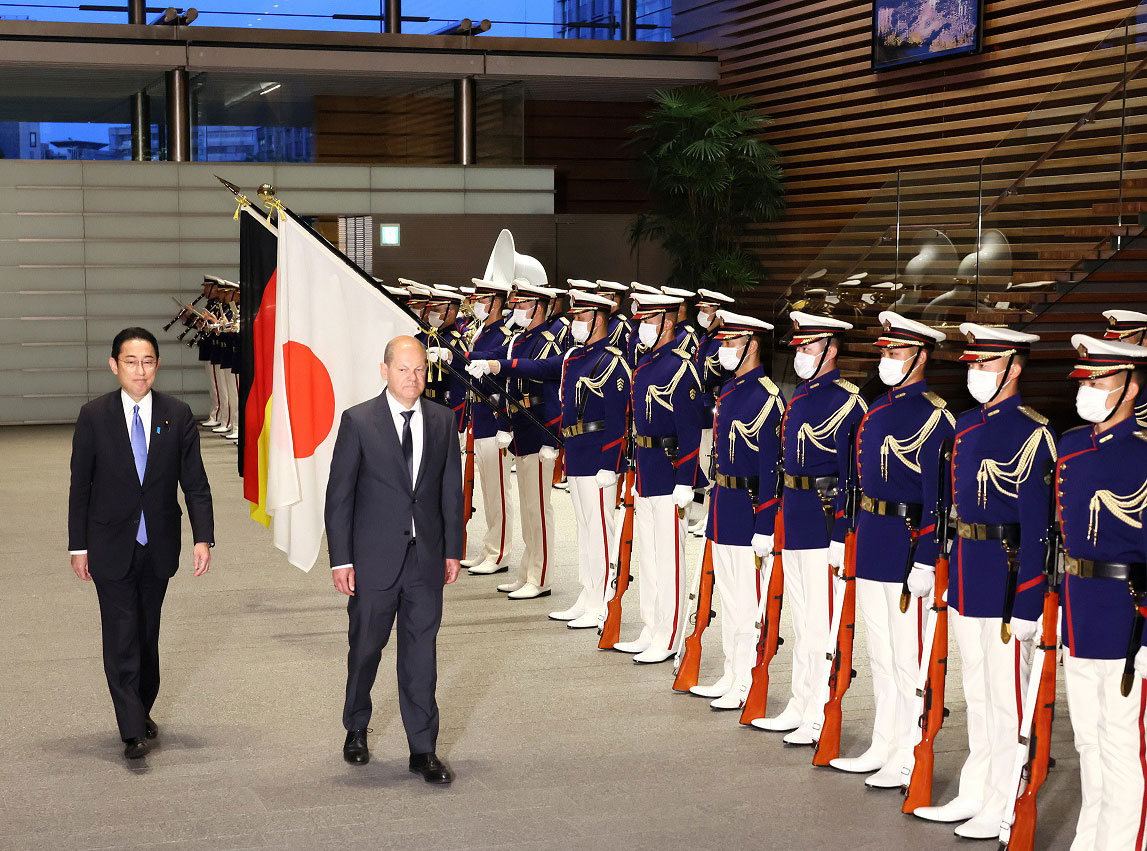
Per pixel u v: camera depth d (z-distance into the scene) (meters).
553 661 6.38
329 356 5.77
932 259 10.42
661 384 6.17
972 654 4.43
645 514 6.44
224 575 8.23
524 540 7.88
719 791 4.65
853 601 4.87
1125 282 9.37
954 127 13.88
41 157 16.72
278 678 5.99
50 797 4.53
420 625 4.72
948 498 4.51
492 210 17.72
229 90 17.27
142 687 5.12
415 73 17.08
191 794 4.57
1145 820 3.78
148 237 16.97
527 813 4.42
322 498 5.77
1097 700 3.82
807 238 16.06
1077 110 9.07
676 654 6.39
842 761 4.89
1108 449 3.74
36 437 15.54
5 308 16.61
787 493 5.22
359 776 4.77
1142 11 8.61
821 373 5.13
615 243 17.09
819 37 16.09
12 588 7.77
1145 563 3.71
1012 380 4.25
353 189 17.38
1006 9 13.30
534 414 7.73
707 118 15.76
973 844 4.20
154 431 4.86
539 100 19.72
